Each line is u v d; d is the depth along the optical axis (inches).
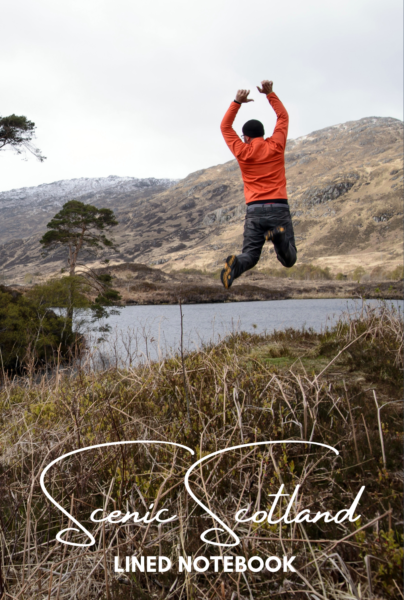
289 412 157.4
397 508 102.8
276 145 153.9
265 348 330.6
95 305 1185.4
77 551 104.7
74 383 219.9
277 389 172.7
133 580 95.1
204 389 195.5
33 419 188.2
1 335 830.5
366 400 177.5
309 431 145.3
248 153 153.7
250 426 146.5
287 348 303.0
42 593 94.6
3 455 144.9
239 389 169.6
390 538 87.0
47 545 107.7
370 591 80.1
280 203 152.8
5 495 120.6
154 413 172.4
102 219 1747.0
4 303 915.4
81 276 1300.4
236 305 2896.2
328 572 89.8
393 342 259.1
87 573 98.0
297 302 3255.4
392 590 79.2
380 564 85.5
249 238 152.8
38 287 1080.8
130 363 255.1
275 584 89.0
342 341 277.0
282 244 150.3
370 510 105.2
